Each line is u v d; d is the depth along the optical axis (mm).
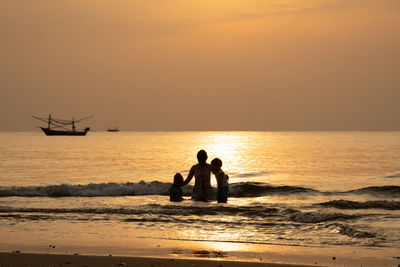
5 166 41719
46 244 10766
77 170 36844
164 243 10875
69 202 17516
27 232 12109
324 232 11945
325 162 46156
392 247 10422
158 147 93625
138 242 10984
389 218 13398
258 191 20766
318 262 9125
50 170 36906
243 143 121062
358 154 61844
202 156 18172
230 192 20547
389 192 20297
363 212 14625
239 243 10883
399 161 47500
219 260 9195
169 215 14414
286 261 9188
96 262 8789
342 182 27000
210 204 16562
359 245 10617
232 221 13414
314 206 15844
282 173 33188
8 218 14008
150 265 8609
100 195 19938
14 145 105188
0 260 8914
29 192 19812
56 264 8609
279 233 11898
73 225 13016
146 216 14266
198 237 11508
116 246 10547
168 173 33406
